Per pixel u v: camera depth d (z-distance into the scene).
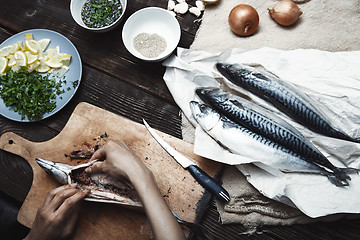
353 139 1.38
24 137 1.56
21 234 1.51
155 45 1.56
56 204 1.27
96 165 1.31
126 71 1.60
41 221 1.26
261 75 1.42
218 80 1.49
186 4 1.59
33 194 1.41
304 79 1.43
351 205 1.27
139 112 1.56
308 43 1.50
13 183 1.51
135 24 1.59
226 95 1.44
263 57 1.47
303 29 1.51
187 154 1.42
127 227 1.35
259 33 1.53
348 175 1.32
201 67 1.52
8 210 1.50
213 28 1.57
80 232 1.35
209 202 1.38
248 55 1.48
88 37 1.65
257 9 1.56
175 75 1.52
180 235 1.11
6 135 1.49
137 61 1.60
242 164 1.37
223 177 1.39
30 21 1.70
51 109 1.54
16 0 1.72
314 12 1.52
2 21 1.70
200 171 1.37
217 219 1.39
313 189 1.32
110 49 1.62
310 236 1.36
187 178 1.39
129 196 1.32
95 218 1.36
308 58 1.44
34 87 1.53
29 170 1.52
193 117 1.45
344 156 1.37
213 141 1.42
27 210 1.40
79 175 1.35
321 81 1.42
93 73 1.61
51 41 1.63
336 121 1.41
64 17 1.69
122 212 1.36
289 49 1.50
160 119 1.54
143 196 1.16
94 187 1.34
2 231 1.48
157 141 1.44
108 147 1.28
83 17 1.63
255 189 1.36
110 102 1.58
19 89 1.54
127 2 1.65
